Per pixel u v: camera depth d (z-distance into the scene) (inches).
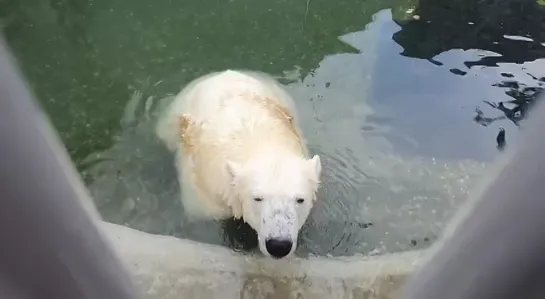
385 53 210.7
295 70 205.6
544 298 20.3
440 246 26.7
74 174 24.3
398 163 165.3
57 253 21.5
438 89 192.9
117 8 236.5
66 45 215.3
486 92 190.2
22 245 20.4
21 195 20.4
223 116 152.3
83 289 22.3
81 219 23.3
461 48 209.5
